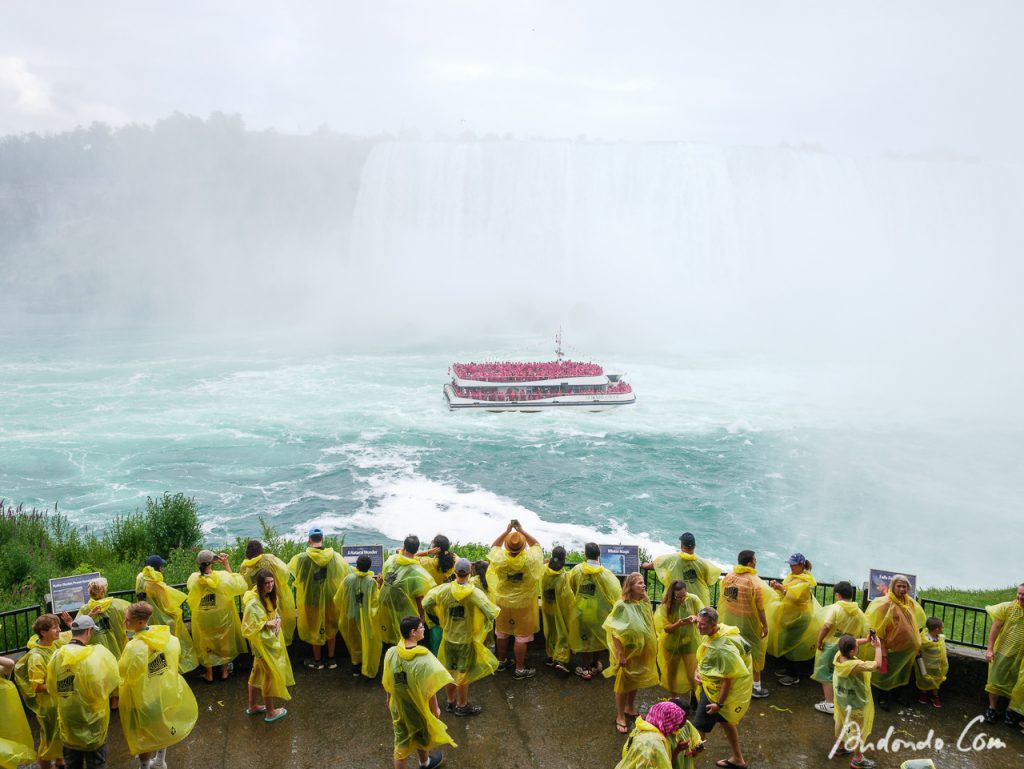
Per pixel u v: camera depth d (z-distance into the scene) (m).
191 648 11.07
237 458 42.56
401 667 8.59
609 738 9.73
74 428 48.28
